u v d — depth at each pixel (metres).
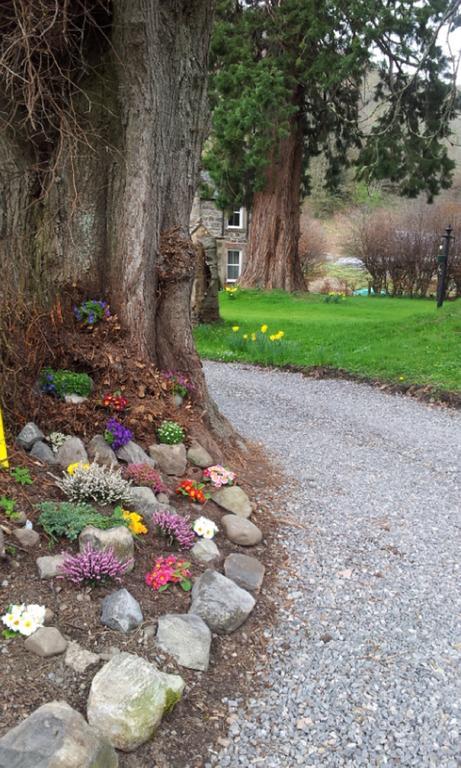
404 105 16.44
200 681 2.29
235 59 16.08
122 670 2.08
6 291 3.82
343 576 3.13
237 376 8.83
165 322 4.52
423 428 6.23
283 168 19.39
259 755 2.03
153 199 4.23
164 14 4.18
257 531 3.37
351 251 28.62
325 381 8.63
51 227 4.20
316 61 15.70
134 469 3.48
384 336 10.95
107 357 4.07
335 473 4.70
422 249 23.39
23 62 3.46
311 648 2.56
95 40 4.15
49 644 2.20
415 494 4.33
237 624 2.61
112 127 4.18
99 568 2.49
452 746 2.08
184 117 4.43
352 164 19.25
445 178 17.92
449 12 9.41
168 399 4.27
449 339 9.98
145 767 1.95
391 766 2.00
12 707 1.99
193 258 4.57
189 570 2.84
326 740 2.10
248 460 4.71
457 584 3.10
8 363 3.63
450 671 2.45
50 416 3.71
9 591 2.41
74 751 1.79
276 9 15.68
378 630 2.70
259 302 18.17
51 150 4.21
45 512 2.81
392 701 2.28
